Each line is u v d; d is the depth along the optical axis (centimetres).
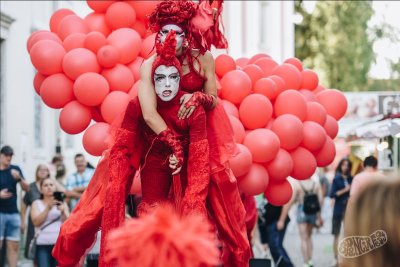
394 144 1714
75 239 662
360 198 313
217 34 737
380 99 1702
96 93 796
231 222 644
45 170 1205
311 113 880
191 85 632
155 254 304
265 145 801
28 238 1152
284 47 3512
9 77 1845
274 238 1237
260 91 852
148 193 637
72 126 816
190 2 626
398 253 303
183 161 613
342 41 4316
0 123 1806
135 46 827
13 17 1839
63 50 831
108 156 652
